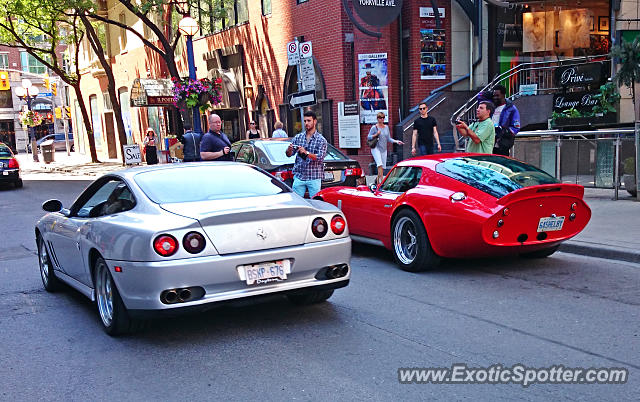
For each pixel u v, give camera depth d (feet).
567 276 21.59
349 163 35.09
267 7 73.36
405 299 19.44
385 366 13.80
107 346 16.11
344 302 19.35
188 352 15.29
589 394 12.00
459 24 62.13
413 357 14.30
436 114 60.08
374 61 60.54
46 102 225.97
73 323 18.49
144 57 106.42
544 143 39.32
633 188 35.70
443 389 12.46
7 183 72.43
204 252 14.92
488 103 27.20
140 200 16.43
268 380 13.28
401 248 23.77
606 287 19.93
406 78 62.54
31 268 27.55
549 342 14.99
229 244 15.17
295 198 17.39
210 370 14.02
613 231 27.02
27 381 13.94
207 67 88.94
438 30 61.41
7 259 29.89
